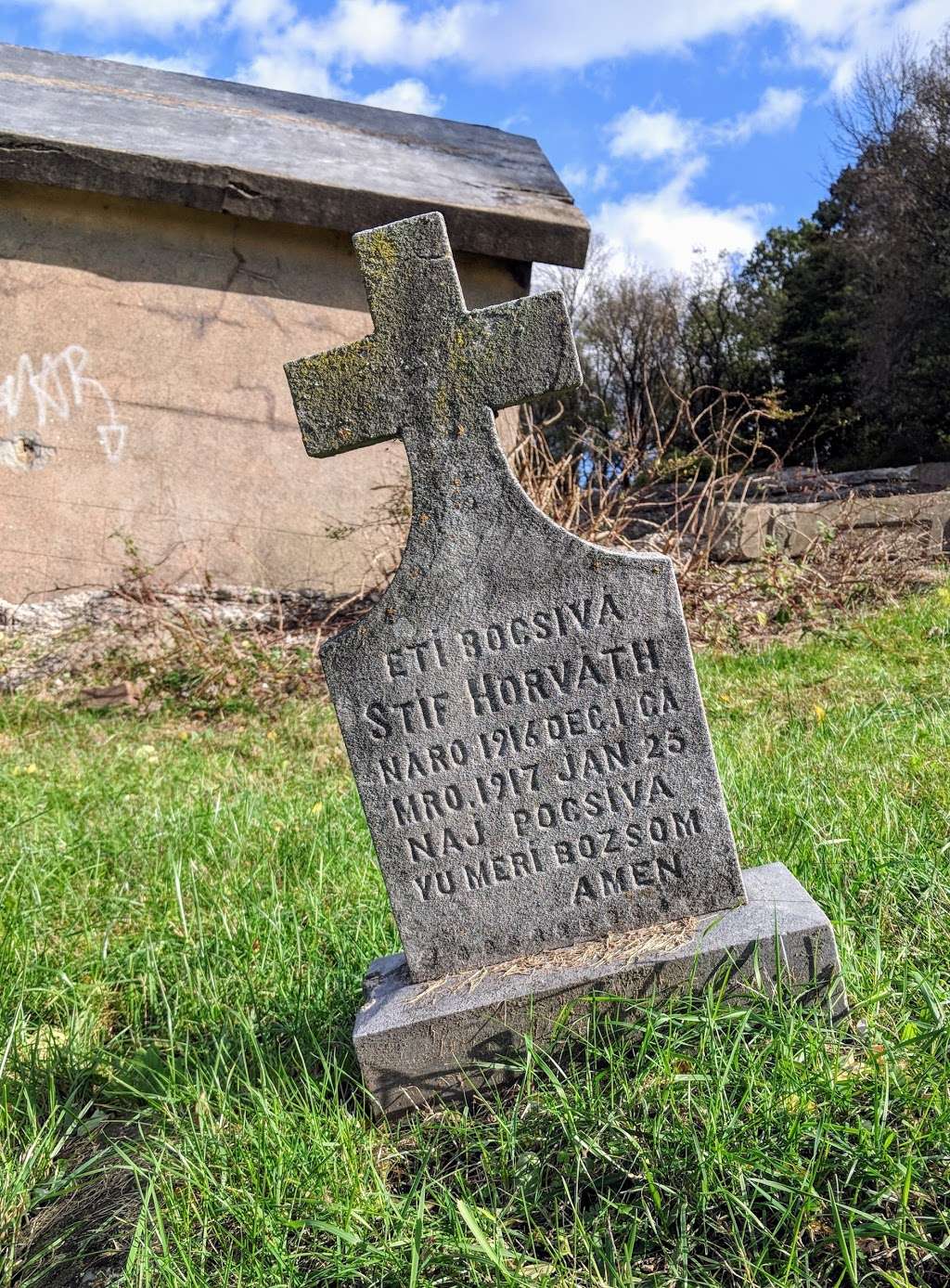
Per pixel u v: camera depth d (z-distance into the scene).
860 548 3.68
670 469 3.74
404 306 1.21
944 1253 0.82
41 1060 1.31
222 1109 1.10
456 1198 0.94
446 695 1.21
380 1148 1.07
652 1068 1.03
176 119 4.06
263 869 1.78
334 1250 0.91
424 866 1.22
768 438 14.71
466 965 1.23
